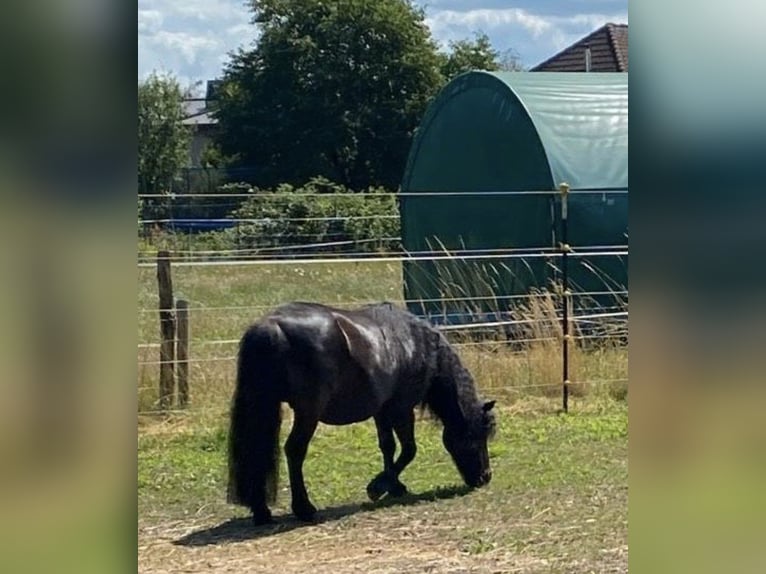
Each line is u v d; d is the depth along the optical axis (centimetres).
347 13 4550
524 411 1073
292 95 4522
